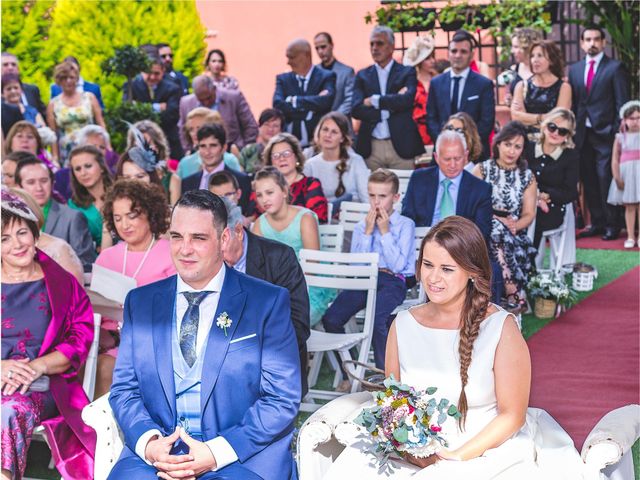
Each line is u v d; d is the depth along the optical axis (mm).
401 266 5203
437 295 2957
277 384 3068
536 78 8227
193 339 3105
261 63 12062
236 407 3070
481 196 5691
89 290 4273
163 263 4562
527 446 2939
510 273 6129
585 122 8805
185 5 11312
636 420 2998
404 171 7184
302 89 8977
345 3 11648
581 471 2820
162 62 10148
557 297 6383
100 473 3213
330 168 7016
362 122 8516
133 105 9500
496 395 2938
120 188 4523
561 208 6992
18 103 8953
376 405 2877
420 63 9484
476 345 2941
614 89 8656
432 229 2986
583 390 4977
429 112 8125
